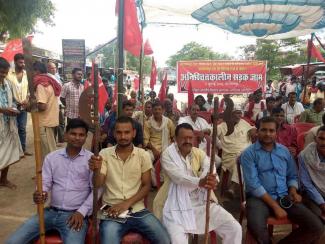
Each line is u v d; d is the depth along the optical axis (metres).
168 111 7.68
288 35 9.15
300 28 8.07
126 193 3.26
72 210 3.26
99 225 3.18
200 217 3.36
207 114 7.29
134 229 3.19
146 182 3.34
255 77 7.93
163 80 7.09
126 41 4.22
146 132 5.84
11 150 5.26
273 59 27.47
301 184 3.88
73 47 11.33
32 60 2.67
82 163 3.30
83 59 11.39
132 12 4.18
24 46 2.62
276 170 3.74
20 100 5.88
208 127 6.02
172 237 3.15
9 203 4.91
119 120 3.27
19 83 5.95
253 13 6.78
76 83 7.10
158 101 6.04
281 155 3.77
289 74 24.59
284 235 4.26
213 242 3.42
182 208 3.31
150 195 5.36
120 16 4.18
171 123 6.00
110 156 3.32
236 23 7.23
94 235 3.01
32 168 6.61
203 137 5.27
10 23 11.67
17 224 4.30
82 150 3.36
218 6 6.39
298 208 3.49
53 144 5.65
